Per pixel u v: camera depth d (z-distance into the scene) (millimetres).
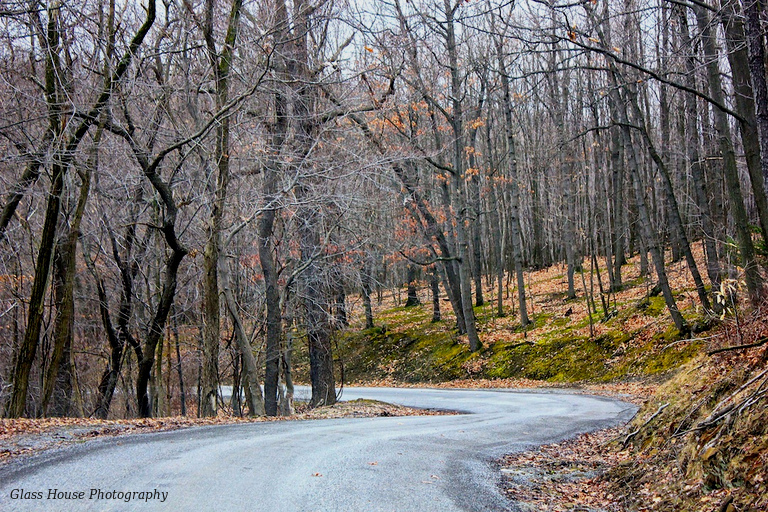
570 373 24312
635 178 22578
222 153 14117
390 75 18188
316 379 19703
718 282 19203
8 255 17672
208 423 11914
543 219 42094
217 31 14758
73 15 12984
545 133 39375
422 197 28438
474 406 18844
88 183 14180
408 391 26031
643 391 18625
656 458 7219
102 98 12594
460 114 28281
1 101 12828
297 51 15867
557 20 9992
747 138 10867
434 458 8375
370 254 20266
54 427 9797
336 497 5832
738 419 6129
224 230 16359
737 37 10859
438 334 34656
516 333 30500
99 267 18953
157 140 14898
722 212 23188
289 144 15680
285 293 18938
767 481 4984
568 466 8359
